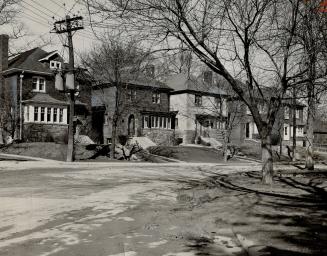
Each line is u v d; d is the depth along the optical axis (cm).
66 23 2939
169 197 1320
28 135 4125
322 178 1884
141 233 779
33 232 788
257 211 951
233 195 1280
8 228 824
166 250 653
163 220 905
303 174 2195
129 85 4675
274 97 1625
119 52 3319
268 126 1630
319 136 7631
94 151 3816
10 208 1062
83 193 1393
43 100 4253
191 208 1062
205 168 3005
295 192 1335
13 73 4275
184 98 5469
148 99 5225
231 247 664
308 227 763
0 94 4406
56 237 747
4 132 4141
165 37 1312
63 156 3453
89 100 4769
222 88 4356
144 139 4816
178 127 5603
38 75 4356
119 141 4822
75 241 718
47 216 957
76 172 2291
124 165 3050
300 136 6906
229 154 4678
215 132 5762
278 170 2617
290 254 584
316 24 1328
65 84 3103
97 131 5184
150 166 3080
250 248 621
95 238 741
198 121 5578
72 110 3136
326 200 1134
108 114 4656
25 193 1365
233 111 4306
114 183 1764
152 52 1348
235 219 863
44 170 2367
